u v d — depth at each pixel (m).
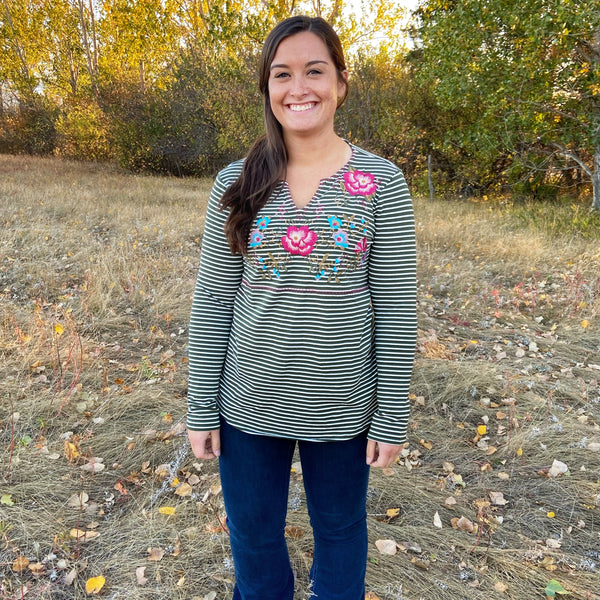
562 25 7.47
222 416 1.33
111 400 3.08
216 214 1.26
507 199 11.73
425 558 2.08
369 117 12.89
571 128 9.02
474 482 2.56
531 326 4.50
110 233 6.90
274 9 12.27
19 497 2.34
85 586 1.92
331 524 1.37
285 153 1.19
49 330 3.78
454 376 3.46
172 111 15.15
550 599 1.91
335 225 1.15
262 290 1.20
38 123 20.45
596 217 7.81
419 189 12.85
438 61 9.51
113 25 21.17
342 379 1.21
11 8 22.56
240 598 1.66
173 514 2.25
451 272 5.68
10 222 6.93
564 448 2.75
